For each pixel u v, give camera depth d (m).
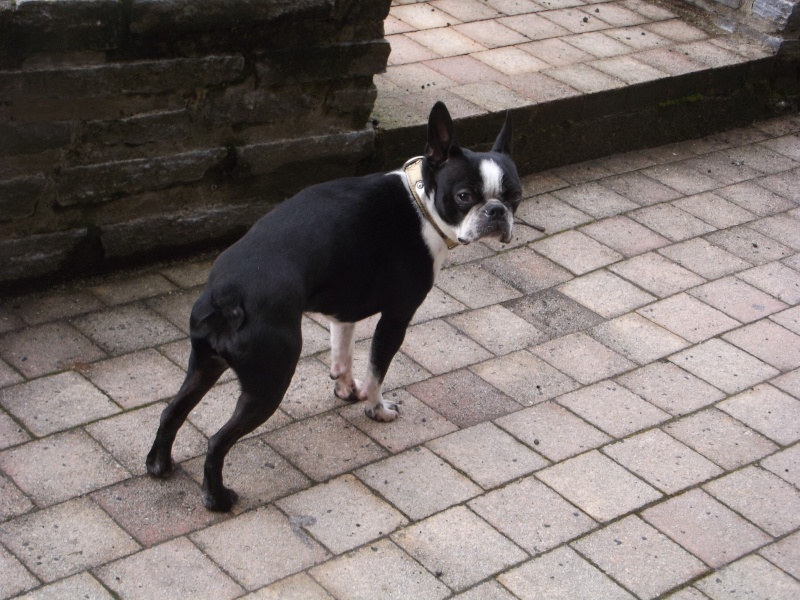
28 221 4.02
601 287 4.37
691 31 5.32
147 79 4.02
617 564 3.63
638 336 4.21
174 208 4.20
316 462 3.77
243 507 3.66
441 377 4.02
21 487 3.63
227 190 4.26
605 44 5.14
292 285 3.53
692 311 4.32
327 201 3.64
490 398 3.98
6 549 3.52
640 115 4.95
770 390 4.09
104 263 4.16
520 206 4.64
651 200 4.75
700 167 4.96
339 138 4.34
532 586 3.57
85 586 3.48
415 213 3.70
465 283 4.32
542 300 4.30
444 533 3.65
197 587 3.50
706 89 5.07
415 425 3.88
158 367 3.94
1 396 3.81
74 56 3.93
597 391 4.03
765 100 5.25
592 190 4.76
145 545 3.56
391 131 4.45
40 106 3.92
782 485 3.84
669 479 3.82
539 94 4.75
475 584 3.56
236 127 4.20
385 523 3.66
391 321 3.75
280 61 4.17
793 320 4.32
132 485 3.67
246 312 3.50
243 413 3.56
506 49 5.03
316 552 3.59
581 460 3.84
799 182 4.95
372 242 3.65
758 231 4.68
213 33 4.06
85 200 4.06
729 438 3.94
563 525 3.69
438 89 4.71
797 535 3.73
